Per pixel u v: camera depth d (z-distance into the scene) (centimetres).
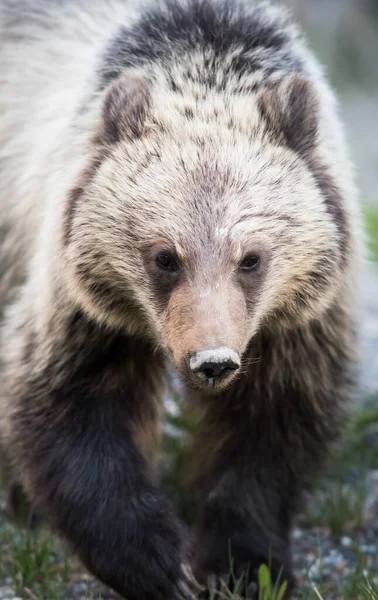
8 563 1056
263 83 934
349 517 1187
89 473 902
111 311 905
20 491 1173
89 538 889
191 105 891
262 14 1004
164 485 1220
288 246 863
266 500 1003
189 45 946
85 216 880
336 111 1060
